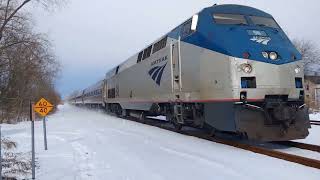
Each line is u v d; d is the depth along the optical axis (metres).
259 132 8.98
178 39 12.82
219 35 10.16
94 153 9.99
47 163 9.22
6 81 26.64
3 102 27.16
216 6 11.27
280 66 9.40
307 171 6.57
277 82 9.33
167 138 11.91
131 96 20.53
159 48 15.30
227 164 7.48
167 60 13.98
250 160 7.74
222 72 9.69
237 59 9.31
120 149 10.23
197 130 13.88
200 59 10.84
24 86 28.72
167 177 6.78
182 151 9.29
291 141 10.12
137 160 8.51
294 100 9.56
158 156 8.80
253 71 9.25
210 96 10.30
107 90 29.95
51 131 17.70
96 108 42.16
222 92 9.68
